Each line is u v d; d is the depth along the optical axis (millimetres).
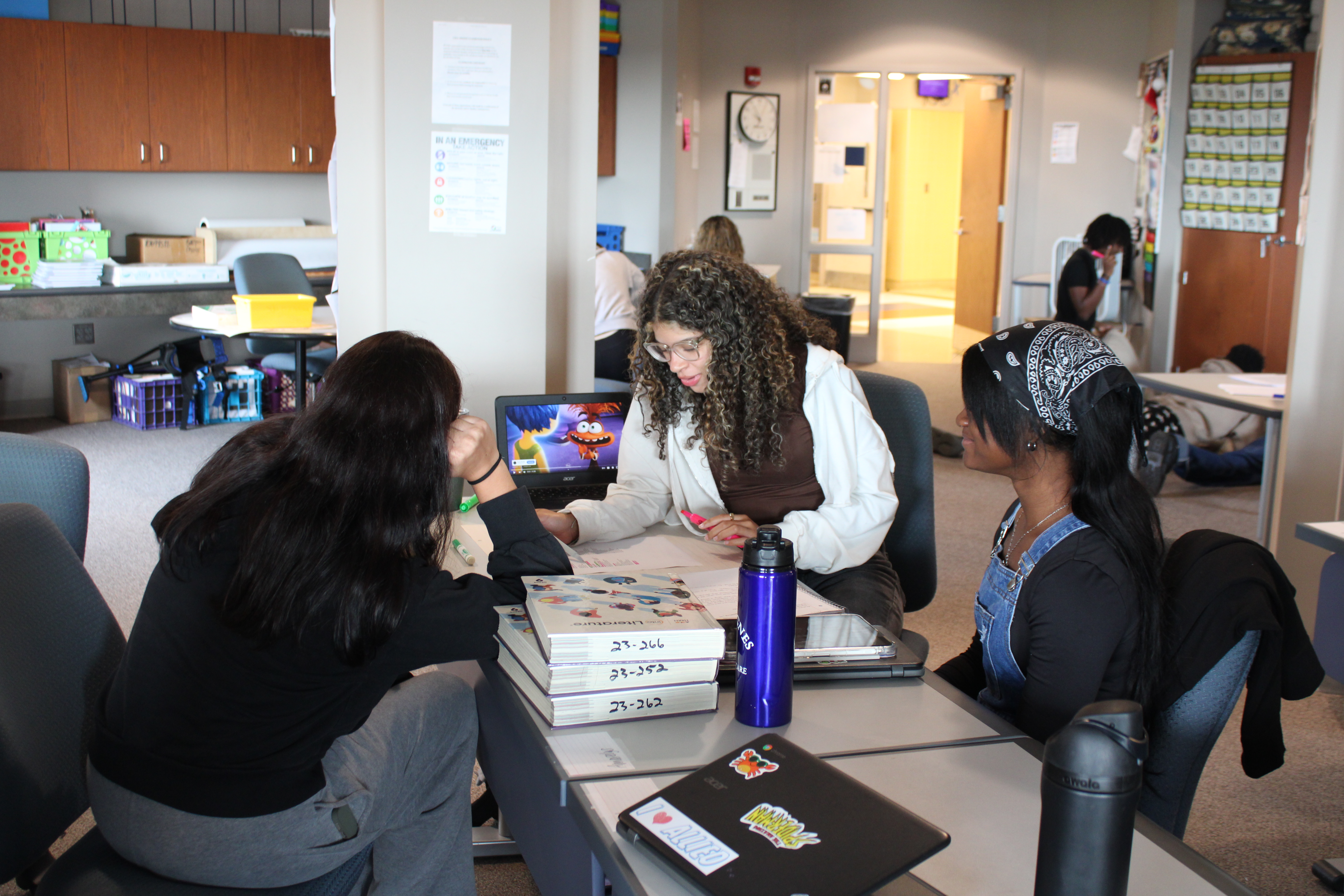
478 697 2010
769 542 1255
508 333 2670
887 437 2291
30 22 5652
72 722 1513
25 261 5652
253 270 5750
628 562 1883
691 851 953
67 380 5977
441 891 1641
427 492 1250
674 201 7426
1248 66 6363
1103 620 1329
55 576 1551
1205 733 1392
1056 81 8320
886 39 8414
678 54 7246
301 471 1218
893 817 1005
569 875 1506
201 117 6188
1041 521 1419
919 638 1954
